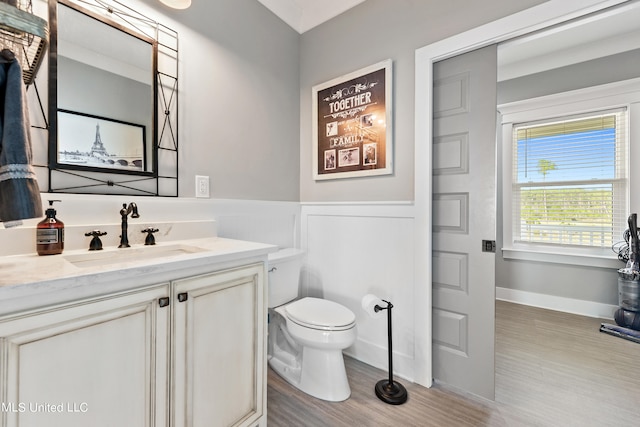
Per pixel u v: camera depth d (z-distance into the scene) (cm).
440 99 162
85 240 110
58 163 107
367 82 183
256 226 185
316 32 213
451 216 160
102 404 75
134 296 81
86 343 72
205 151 157
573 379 167
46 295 66
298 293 197
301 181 222
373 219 182
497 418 135
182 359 92
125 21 126
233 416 108
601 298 264
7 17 68
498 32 139
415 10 166
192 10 151
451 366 160
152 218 133
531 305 297
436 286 166
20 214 66
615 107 257
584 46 262
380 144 178
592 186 272
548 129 292
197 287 96
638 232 240
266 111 194
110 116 121
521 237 308
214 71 161
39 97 104
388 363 164
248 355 113
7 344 61
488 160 148
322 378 151
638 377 169
